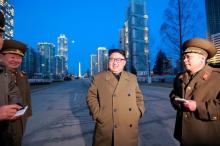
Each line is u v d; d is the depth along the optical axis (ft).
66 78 359.66
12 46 12.11
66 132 25.08
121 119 11.16
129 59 271.90
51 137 23.15
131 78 11.90
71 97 67.82
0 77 8.00
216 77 8.89
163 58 244.83
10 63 12.16
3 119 7.04
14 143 9.28
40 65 338.75
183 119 9.15
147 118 31.53
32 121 31.50
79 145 20.43
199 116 8.62
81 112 38.73
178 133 9.62
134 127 11.48
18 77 12.44
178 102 9.09
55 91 96.17
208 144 8.67
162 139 21.53
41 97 69.41
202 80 9.02
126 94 11.44
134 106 11.55
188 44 9.46
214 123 8.62
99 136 11.39
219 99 8.50
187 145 9.02
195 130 8.84
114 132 11.06
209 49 9.27
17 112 7.76
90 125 28.32
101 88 11.63
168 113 35.35
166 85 122.62
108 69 12.14
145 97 61.46
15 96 8.52
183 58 9.70
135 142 11.48
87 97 11.96
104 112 11.30
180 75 10.11
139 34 293.23
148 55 175.32
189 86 9.21
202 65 9.39
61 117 34.35
